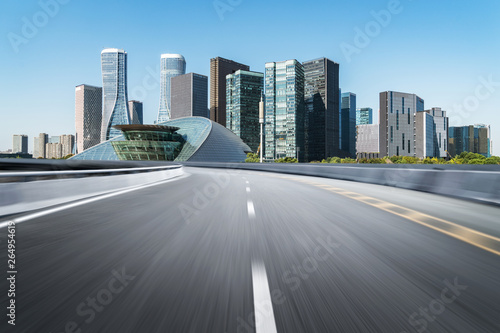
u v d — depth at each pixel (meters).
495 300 2.56
